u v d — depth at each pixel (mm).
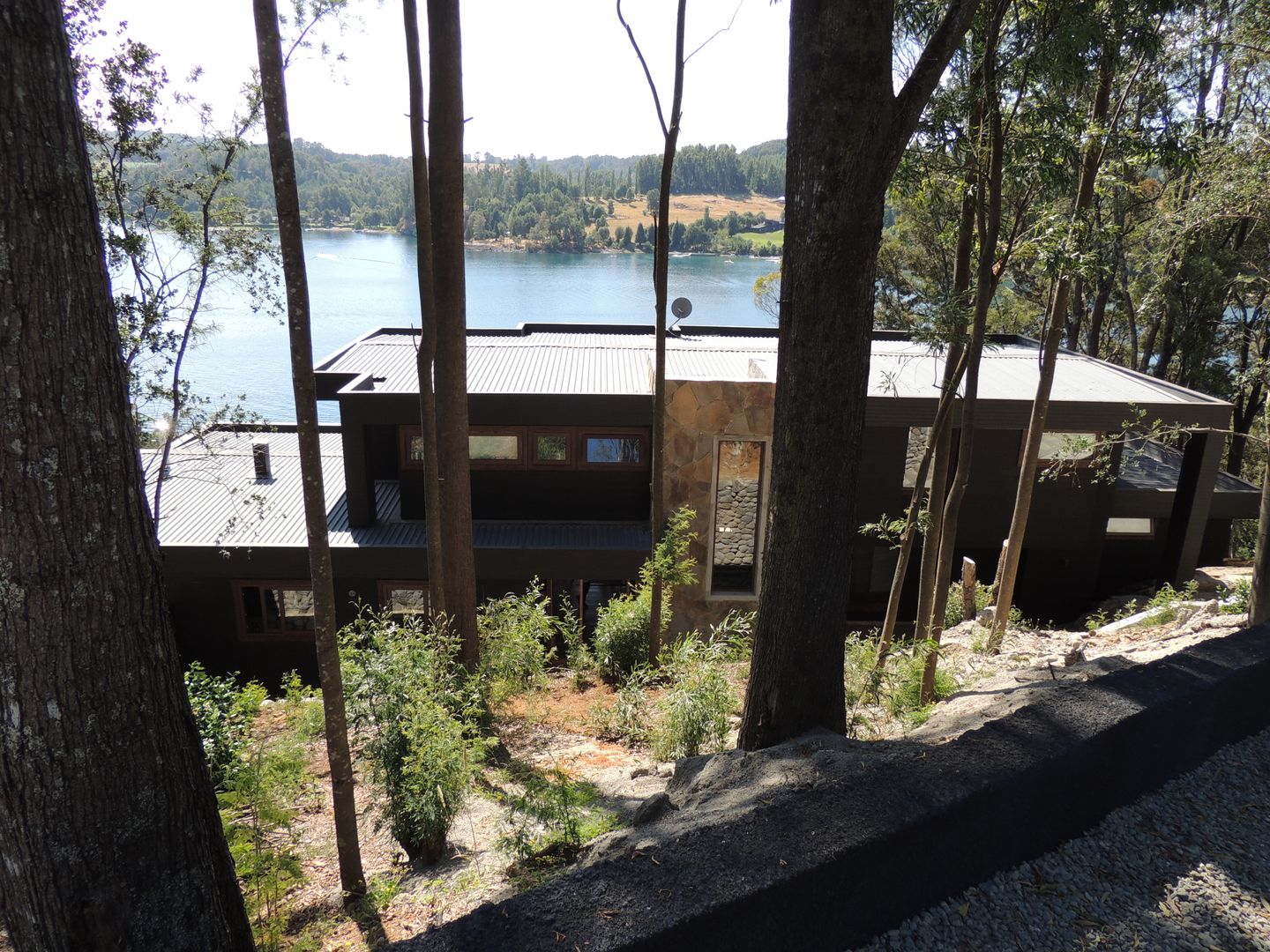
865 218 5020
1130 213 12812
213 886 3404
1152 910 3537
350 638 8148
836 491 5477
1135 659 7562
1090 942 3324
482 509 15094
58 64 2613
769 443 14039
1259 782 4613
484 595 14438
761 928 2920
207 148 9938
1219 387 23859
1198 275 19906
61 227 2641
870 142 4852
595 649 11812
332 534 13852
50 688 2805
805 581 5598
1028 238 7512
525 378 14906
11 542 2668
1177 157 7699
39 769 2836
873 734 7125
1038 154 7051
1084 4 6613
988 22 6605
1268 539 7285
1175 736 4562
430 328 8898
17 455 2633
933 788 3557
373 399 13414
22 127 2516
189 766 3297
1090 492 15430
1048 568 16031
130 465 2965
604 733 9156
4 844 2918
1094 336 25516
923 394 14352
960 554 15797
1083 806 4078
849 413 5383
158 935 3162
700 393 13773
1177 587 15531
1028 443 10805
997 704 6039
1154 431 10203
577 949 2604
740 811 3459
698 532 14391
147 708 3082
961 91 6738
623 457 14773
